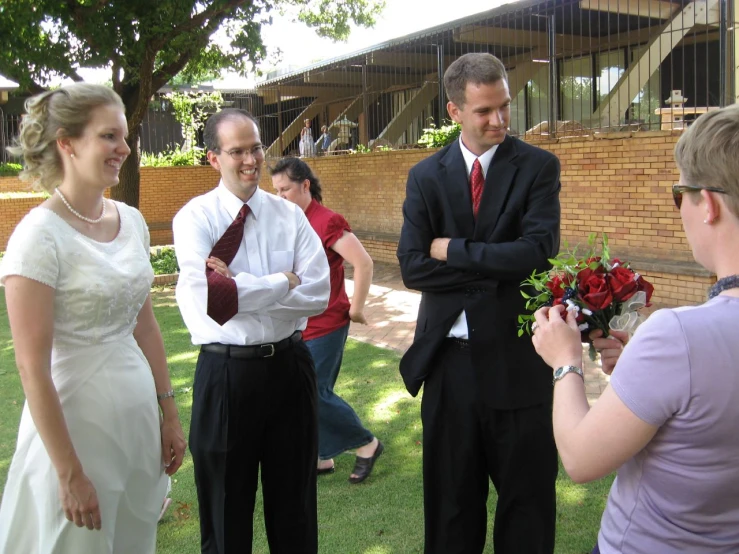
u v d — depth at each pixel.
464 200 2.77
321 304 2.86
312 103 19.83
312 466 2.89
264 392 2.71
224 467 2.70
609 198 8.88
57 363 2.27
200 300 2.64
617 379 1.38
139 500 2.48
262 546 3.44
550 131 10.09
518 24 12.93
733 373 1.28
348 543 3.38
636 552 1.42
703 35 12.47
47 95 2.22
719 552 1.35
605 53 13.72
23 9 10.17
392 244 12.48
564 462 1.47
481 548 2.92
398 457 4.34
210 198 2.86
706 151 1.33
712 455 1.31
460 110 2.72
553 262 1.97
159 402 2.68
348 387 5.70
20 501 2.33
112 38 10.83
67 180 2.27
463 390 2.74
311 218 3.82
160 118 24.17
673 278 8.03
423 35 13.18
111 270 2.29
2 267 2.14
